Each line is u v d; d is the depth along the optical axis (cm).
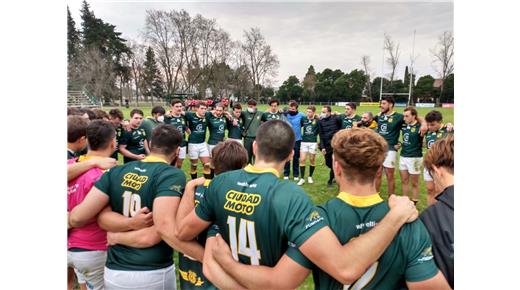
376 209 133
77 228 217
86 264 218
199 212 156
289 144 152
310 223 125
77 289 306
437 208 148
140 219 180
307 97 5884
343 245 129
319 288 135
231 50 4466
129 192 186
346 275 119
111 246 195
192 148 751
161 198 176
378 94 5162
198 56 4222
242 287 139
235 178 149
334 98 5681
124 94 4928
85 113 489
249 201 138
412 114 533
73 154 271
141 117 571
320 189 661
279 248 134
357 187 135
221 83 4522
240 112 806
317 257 121
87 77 4138
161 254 189
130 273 184
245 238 138
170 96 3875
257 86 4834
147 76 4844
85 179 212
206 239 162
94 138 228
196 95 4144
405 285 131
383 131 576
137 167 192
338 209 134
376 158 130
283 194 134
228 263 139
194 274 189
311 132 709
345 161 134
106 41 4662
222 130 796
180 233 163
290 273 127
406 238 126
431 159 165
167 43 4075
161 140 196
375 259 120
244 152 196
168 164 193
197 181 183
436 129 515
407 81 4841
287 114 747
